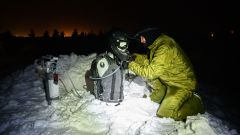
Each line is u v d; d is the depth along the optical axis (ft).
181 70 15.19
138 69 14.76
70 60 20.01
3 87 19.83
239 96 25.89
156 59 14.44
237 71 37.27
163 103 15.07
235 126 18.03
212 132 13.60
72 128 13.82
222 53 50.85
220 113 20.13
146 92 16.94
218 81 31.27
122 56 14.69
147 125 13.98
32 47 51.26
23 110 15.58
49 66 15.79
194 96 16.05
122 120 14.39
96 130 13.80
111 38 14.69
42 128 13.65
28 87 18.94
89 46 53.88
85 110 15.01
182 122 14.62
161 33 15.35
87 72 18.47
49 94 15.85
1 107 16.28
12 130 13.42
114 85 14.90
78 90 17.60
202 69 37.24
